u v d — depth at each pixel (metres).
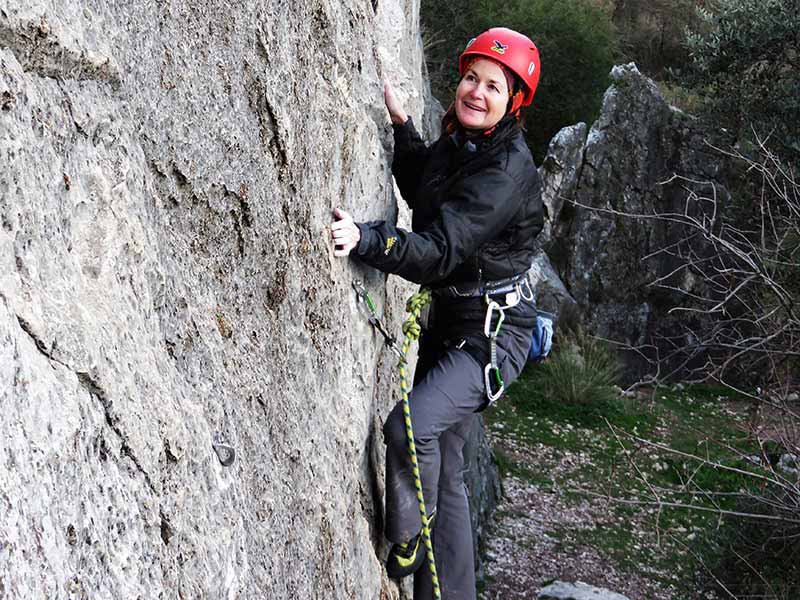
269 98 1.98
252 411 1.86
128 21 1.51
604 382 10.95
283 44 2.09
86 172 1.33
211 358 1.70
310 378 2.23
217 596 1.50
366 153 2.68
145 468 1.30
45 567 0.98
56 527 1.03
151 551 1.27
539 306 11.73
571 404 10.67
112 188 1.39
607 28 15.88
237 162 1.87
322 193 2.31
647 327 12.35
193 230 1.76
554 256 12.34
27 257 1.13
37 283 1.14
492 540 7.81
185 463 1.45
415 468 2.52
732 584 5.80
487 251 2.66
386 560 2.80
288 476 2.01
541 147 15.03
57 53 1.25
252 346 1.92
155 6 1.61
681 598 7.20
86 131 1.34
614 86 12.55
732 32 10.93
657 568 7.72
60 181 1.25
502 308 2.72
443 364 2.69
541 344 2.89
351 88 2.59
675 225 12.56
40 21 1.20
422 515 2.54
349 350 2.53
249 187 1.91
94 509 1.13
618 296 12.34
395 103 2.96
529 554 7.70
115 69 1.41
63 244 1.24
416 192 2.74
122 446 1.25
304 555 2.03
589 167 12.41
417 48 5.25
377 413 2.92
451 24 15.00
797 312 5.82
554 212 12.38
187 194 1.72
